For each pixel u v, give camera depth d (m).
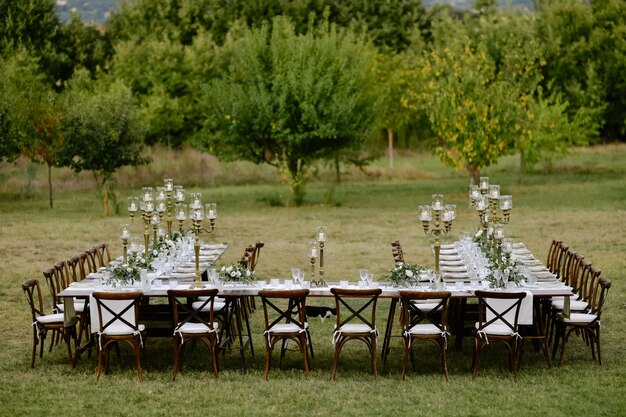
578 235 18.92
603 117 42.53
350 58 27.38
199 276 9.95
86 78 35.91
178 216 12.17
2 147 25.80
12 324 11.65
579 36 41.72
